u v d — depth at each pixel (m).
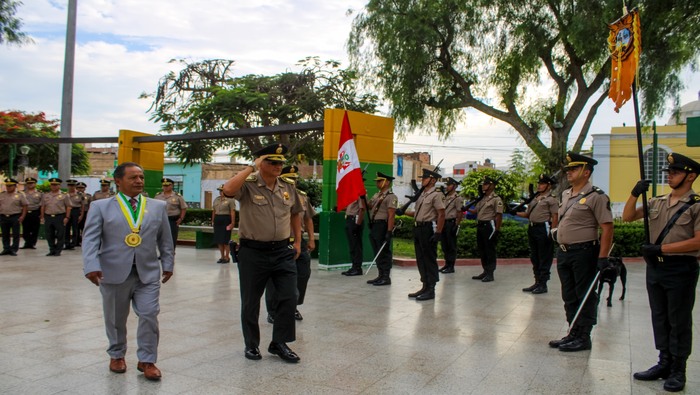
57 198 13.39
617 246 14.74
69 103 18.14
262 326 6.59
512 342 6.05
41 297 8.06
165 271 4.88
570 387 4.64
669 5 15.14
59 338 5.89
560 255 5.95
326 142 11.30
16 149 19.80
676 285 4.66
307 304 7.96
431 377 4.84
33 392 4.34
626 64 5.23
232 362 5.18
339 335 6.23
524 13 17.27
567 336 5.92
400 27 17.17
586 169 5.77
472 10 17.33
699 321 7.25
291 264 5.34
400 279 10.49
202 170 39.28
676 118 17.67
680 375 4.64
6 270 10.80
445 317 7.24
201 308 7.50
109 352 4.82
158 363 5.12
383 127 12.04
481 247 10.58
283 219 5.27
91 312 7.11
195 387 4.51
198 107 19.52
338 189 9.98
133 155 15.97
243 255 5.22
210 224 20.98
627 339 6.30
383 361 5.28
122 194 4.77
